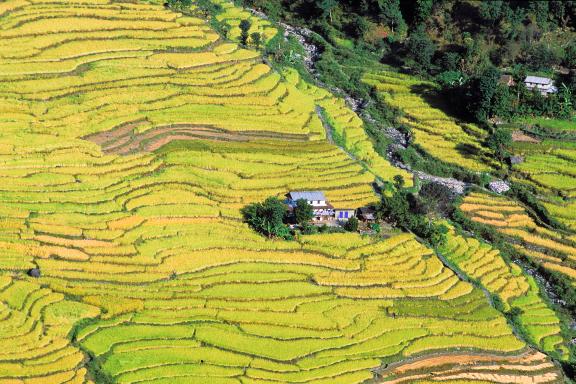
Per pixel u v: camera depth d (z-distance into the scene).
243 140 171.50
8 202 143.88
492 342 136.50
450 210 166.62
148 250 140.62
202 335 126.44
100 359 120.50
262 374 122.12
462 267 152.12
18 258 133.50
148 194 152.12
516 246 162.12
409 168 176.62
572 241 163.88
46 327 123.56
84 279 132.88
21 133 159.25
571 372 136.25
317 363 125.62
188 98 177.62
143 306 129.75
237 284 137.00
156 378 118.88
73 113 167.12
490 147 180.62
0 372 115.06
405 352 131.00
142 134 167.12
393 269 146.12
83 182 151.62
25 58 177.00
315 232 151.00
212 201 153.38
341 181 163.25
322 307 135.75
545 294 153.12
